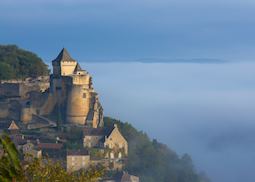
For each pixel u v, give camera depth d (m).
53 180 153.88
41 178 152.00
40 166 153.38
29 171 151.38
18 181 129.75
